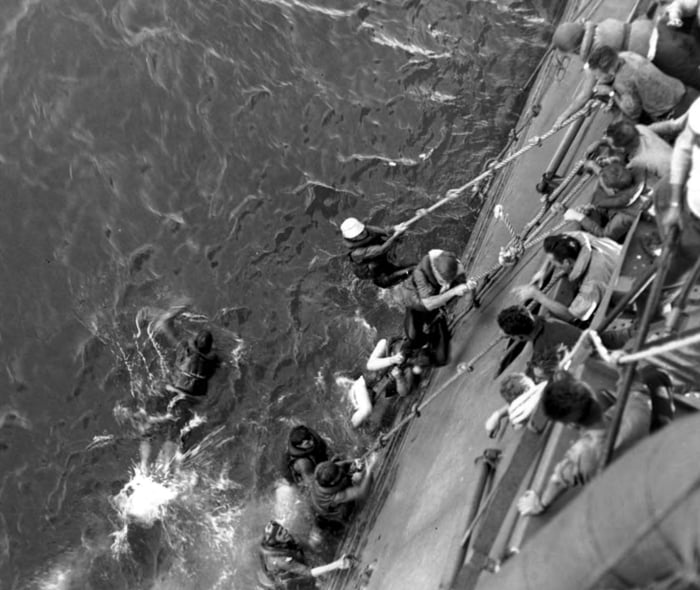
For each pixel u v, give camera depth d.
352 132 12.91
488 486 5.97
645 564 2.83
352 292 11.66
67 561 10.09
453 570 5.29
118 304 11.63
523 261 9.03
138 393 11.07
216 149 12.68
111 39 13.27
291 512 10.04
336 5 14.00
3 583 9.95
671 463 2.82
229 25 13.55
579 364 5.09
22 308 11.50
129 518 10.33
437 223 12.05
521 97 13.12
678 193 4.68
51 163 12.41
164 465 10.68
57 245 11.91
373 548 8.55
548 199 8.83
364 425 10.51
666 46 6.63
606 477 3.10
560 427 4.87
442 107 13.12
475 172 12.50
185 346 11.20
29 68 13.00
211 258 11.98
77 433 10.86
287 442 10.23
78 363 11.24
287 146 12.77
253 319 11.58
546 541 3.33
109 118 12.77
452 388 8.98
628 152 6.42
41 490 10.49
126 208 12.22
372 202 12.37
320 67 13.43
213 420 10.96
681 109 6.84
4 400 10.95
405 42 13.73
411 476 8.54
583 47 6.75
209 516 10.30
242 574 9.84
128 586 9.93
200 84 13.09
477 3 14.09
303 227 12.19
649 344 4.05
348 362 11.19
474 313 9.75
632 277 5.92
